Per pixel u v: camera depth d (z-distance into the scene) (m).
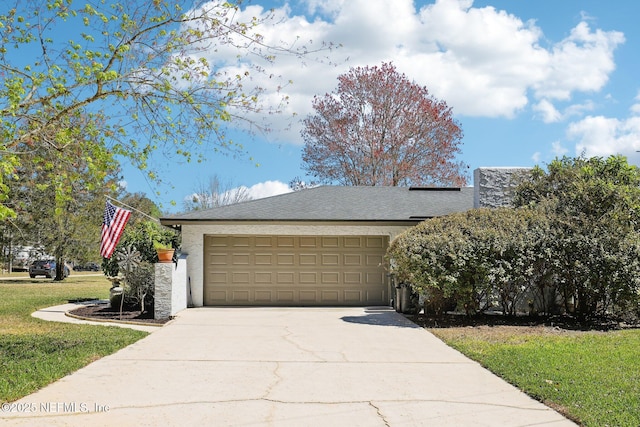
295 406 5.70
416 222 15.05
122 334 10.27
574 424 5.13
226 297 15.34
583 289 12.15
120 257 13.78
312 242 15.54
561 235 12.00
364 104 34.69
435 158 34.34
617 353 8.30
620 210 12.56
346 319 12.53
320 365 7.69
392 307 15.00
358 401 5.89
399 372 7.28
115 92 8.56
